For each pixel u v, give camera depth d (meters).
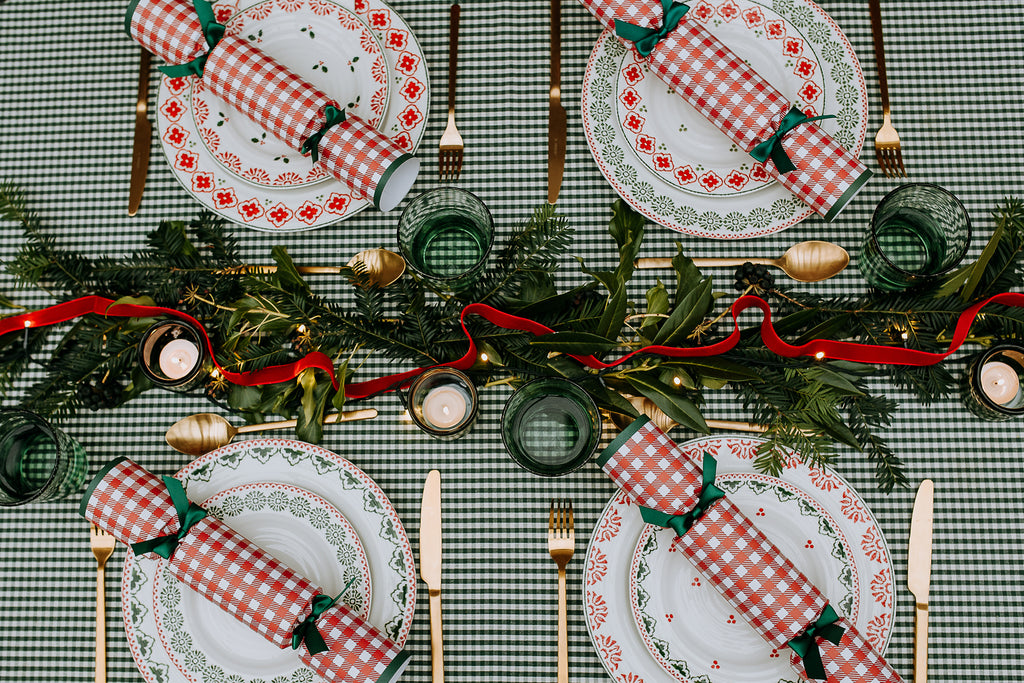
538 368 1.25
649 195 1.27
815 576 1.22
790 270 1.27
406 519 1.26
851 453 1.25
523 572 1.25
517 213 1.30
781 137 1.23
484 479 1.26
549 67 1.32
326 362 1.22
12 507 1.26
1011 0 1.31
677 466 1.19
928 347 1.24
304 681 1.22
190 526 1.21
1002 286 1.24
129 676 1.24
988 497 1.25
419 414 1.23
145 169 1.31
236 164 1.28
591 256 1.29
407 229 1.23
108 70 1.33
